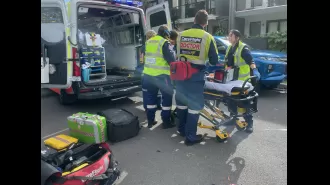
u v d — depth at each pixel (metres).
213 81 3.75
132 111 5.17
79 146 2.70
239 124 3.87
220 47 6.37
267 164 3.00
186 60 3.34
